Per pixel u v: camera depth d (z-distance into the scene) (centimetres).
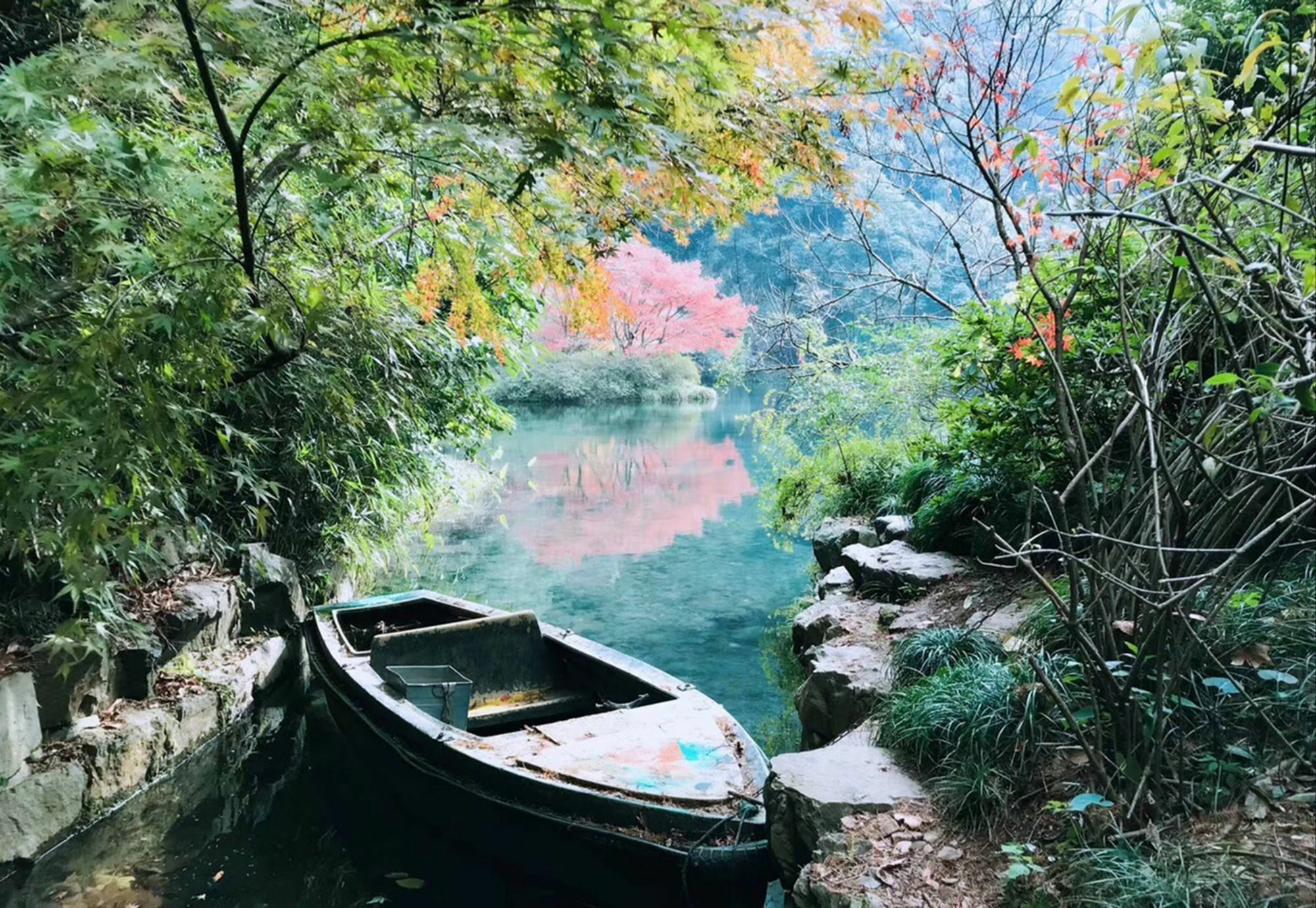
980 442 549
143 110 383
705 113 333
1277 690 291
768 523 1110
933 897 294
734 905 378
